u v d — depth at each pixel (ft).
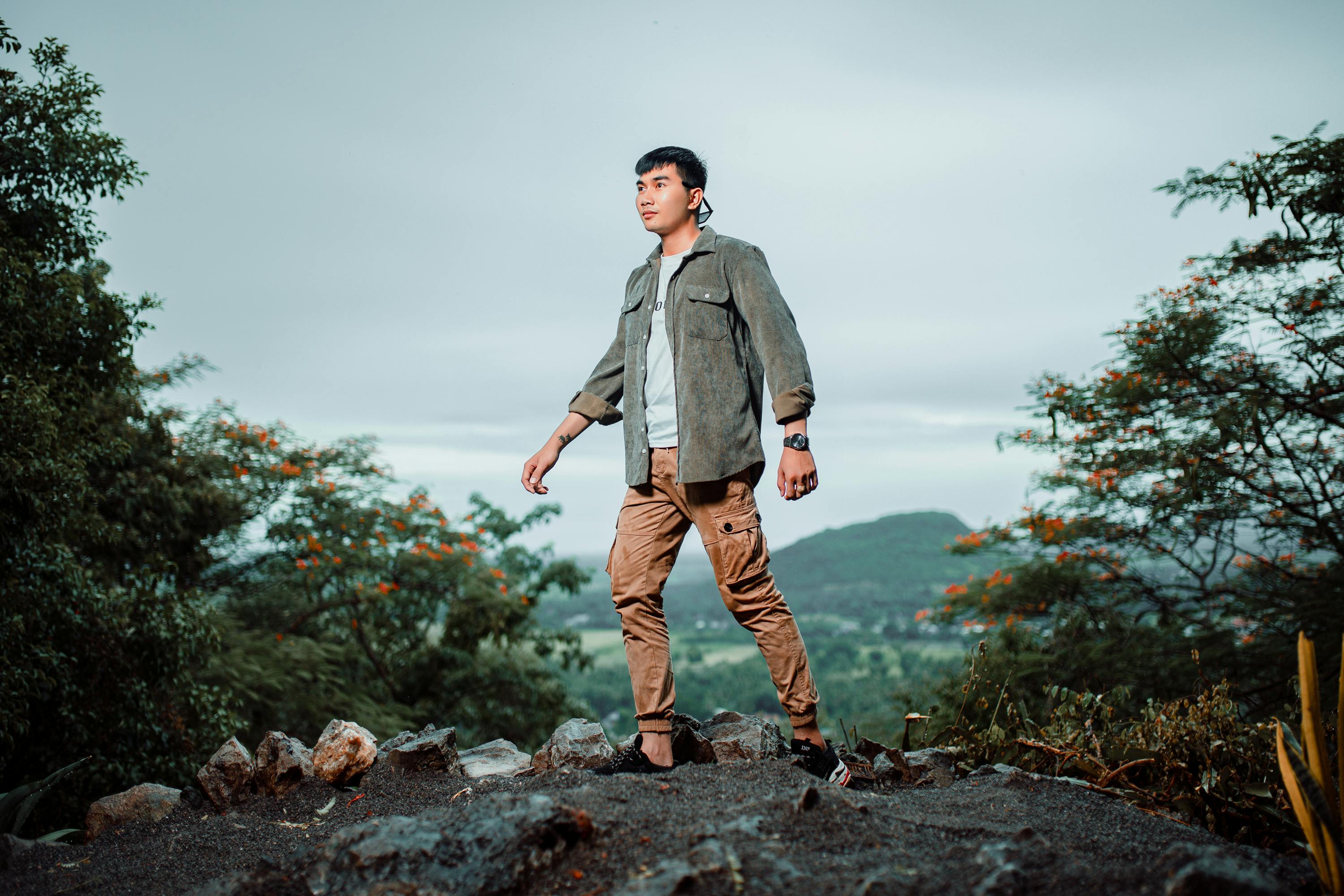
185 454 33.55
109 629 19.33
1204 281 26.68
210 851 7.12
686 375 7.58
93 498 22.34
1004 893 4.45
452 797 8.22
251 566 38.17
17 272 17.42
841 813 5.77
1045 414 29.04
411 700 45.21
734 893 4.71
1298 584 26.08
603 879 5.07
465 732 43.75
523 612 43.83
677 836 5.42
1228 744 8.00
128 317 19.79
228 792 8.34
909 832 5.85
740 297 7.75
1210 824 7.41
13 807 8.13
